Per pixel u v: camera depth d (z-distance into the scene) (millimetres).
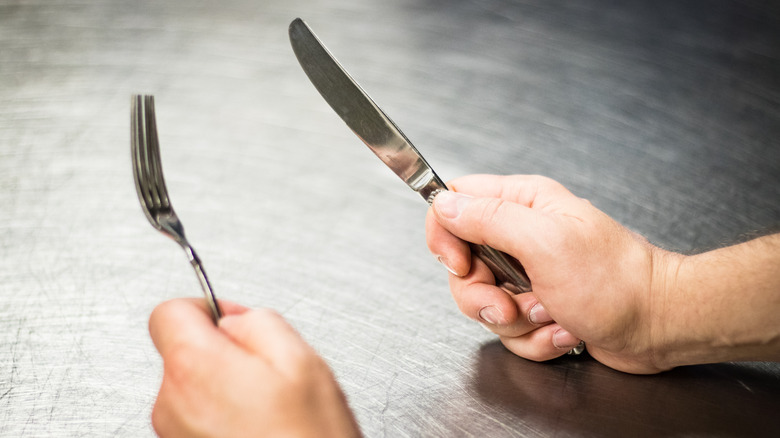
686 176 942
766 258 685
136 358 721
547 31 1354
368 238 851
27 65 1153
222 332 615
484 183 765
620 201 900
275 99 1089
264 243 840
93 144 982
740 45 1283
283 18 1382
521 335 724
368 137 713
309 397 582
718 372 719
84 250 826
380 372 714
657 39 1315
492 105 1085
